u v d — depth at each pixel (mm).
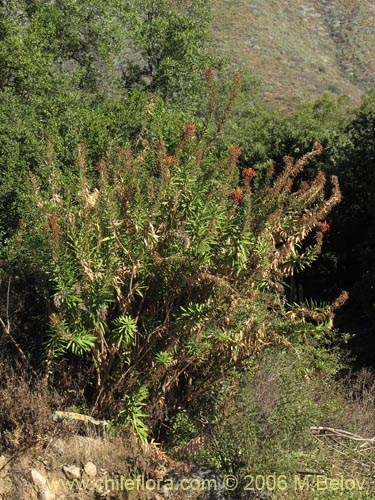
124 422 5660
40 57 16594
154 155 7293
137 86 22984
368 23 58344
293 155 22531
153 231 5773
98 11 20125
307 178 21812
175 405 6156
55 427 5391
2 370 5809
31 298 6379
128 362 5816
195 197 5922
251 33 51125
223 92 22469
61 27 19766
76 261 5680
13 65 15789
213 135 6957
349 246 21078
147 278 5984
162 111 15078
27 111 13664
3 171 11477
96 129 13445
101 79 20891
